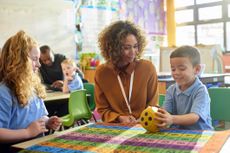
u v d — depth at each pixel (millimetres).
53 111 3451
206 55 5215
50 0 5012
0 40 4441
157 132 1244
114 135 1233
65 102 3449
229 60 6207
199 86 1505
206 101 1453
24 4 4691
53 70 3945
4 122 1354
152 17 7051
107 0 5938
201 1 7090
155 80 1747
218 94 1846
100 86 1714
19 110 1418
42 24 4941
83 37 5535
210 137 1131
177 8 7477
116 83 1691
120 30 1649
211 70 5145
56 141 1186
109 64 1724
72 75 3293
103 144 1108
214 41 6977
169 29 7340
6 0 4477
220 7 6820
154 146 1046
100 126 1421
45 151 1062
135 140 1139
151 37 7016
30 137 1317
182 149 996
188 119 1325
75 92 2867
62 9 5195
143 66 1722
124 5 6355
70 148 1081
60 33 5191
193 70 1507
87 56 5570
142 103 1692
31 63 1442
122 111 1677
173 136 1169
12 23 4570
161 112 1271
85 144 1122
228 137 1125
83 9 5535
